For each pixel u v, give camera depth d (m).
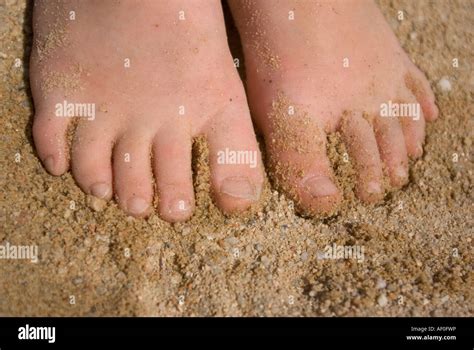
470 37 0.26
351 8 0.23
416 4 0.26
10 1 0.24
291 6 0.22
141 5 0.21
